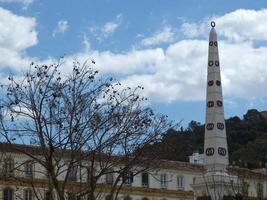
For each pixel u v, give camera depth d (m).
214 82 61.19
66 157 41.34
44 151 34.62
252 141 124.88
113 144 39.59
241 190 56.09
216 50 61.75
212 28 62.44
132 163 37.50
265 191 82.75
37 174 58.03
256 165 105.94
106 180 58.72
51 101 35.16
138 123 41.84
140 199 88.06
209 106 60.94
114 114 36.66
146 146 37.91
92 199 34.50
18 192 68.62
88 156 37.03
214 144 60.00
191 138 107.62
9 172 44.03
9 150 43.06
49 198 36.88
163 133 39.44
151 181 89.44
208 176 58.59
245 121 136.00
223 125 60.72
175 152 41.34
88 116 36.16
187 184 92.38
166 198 90.19
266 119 138.25
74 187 43.84
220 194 55.00
